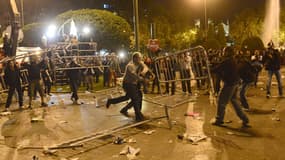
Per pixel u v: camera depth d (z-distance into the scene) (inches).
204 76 389.1
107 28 989.8
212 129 338.6
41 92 515.2
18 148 296.0
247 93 583.2
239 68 423.8
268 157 255.1
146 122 358.0
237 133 321.7
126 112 428.1
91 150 285.0
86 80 687.1
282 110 426.6
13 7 609.9
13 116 442.9
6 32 633.6
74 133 342.3
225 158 254.5
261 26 2192.4
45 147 289.3
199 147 282.2
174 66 409.4
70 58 578.9
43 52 530.0
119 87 645.3
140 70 391.5
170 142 299.6
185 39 2018.9
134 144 297.6
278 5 2170.3
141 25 1627.7
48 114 449.1
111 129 343.6
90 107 494.9
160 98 398.0
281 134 314.5
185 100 386.6
